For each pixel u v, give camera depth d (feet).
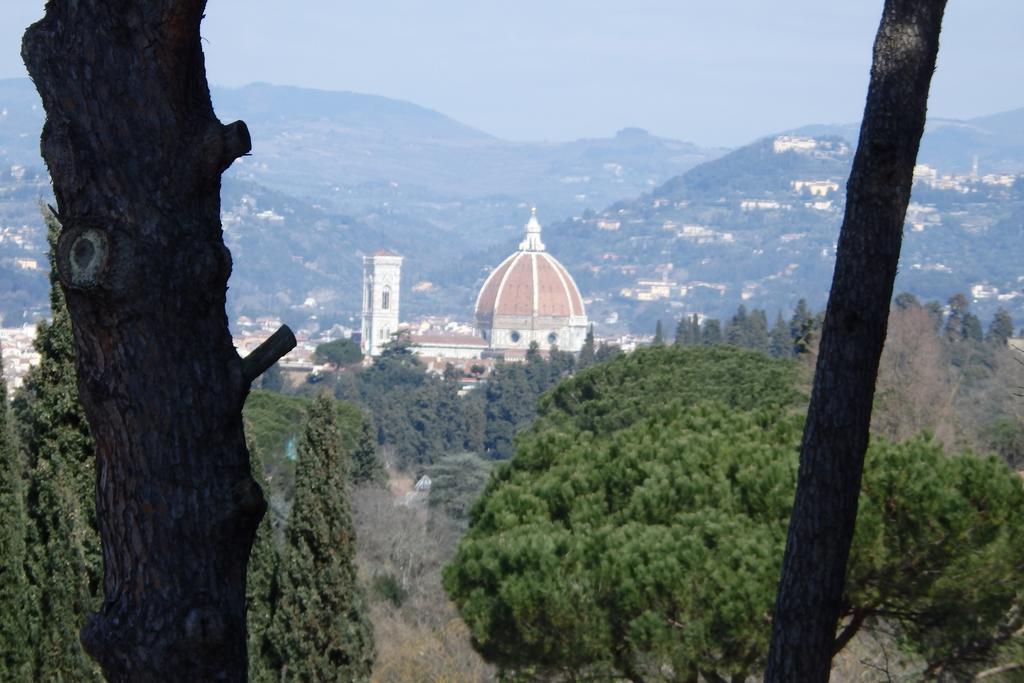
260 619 125.29
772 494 84.89
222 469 34.24
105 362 33.06
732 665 79.36
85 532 73.97
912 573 80.23
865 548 77.61
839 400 48.37
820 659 48.26
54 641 72.02
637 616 79.77
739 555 78.59
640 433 103.19
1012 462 220.64
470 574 87.56
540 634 83.05
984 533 79.46
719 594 77.05
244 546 34.73
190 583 33.27
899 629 90.12
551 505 96.22
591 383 193.98
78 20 33.12
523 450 107.86
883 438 88.33
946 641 83.61
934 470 80.33
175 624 32.94
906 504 78.64
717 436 95.55
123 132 33.24
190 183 34.04
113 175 33.01
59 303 73.05
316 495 123.85
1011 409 252.62
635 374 192.34
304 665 122.93
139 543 33.06
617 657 83.25
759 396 180.24
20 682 69.62
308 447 124.57
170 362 33.35
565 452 105.40
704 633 77.20
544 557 82.99
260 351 35.68
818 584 48.26
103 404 33.12
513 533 89.76
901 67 48.14
